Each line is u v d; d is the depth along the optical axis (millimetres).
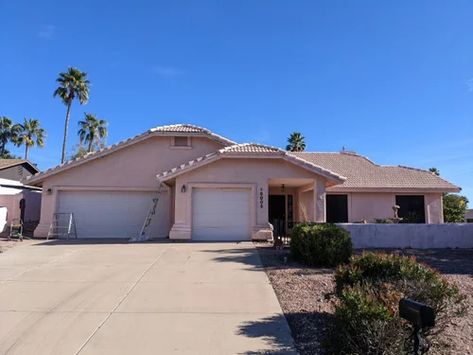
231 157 18047
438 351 5418
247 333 6223
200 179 18141
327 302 7754
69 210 20328
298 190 24578
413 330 4625
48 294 8344
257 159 18344
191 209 18016
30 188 27859
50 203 20125
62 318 6859
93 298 8062
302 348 5703
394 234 15805
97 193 20578
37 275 10164
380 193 25297
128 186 20516
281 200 25281
